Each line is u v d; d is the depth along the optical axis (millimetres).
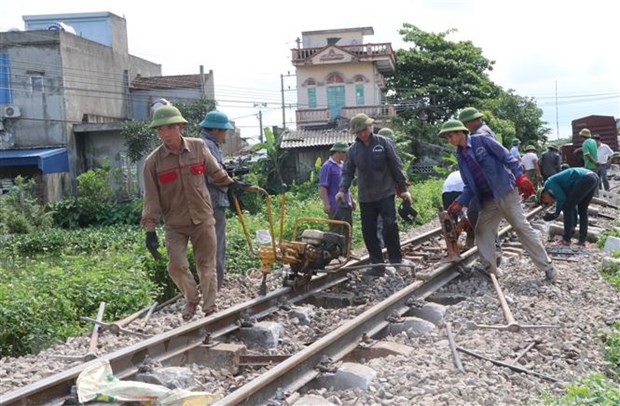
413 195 21516
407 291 7742
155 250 7141
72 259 11578
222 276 8617
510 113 47281
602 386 5043
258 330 6797
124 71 40312
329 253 8570
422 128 37875
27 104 33219
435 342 6434
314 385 5305
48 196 31844
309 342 6988
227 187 8250
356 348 6180
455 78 43875
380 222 11031
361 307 8258
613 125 39094
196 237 7262
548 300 8273
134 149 33250
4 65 32969
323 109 42719
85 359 6055
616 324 7207
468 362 5746
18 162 31109
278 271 10203
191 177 7082
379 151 9594
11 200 25828
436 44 45281
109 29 39375
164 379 5277
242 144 46406
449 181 11242
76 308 8391
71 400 4754
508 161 8938
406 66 45500
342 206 10969
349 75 45469
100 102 37156
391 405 4801
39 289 8555
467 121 9469
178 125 6992
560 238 13594
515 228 9086
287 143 33688
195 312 7449
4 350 7461
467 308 7672
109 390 4746
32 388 4633
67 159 33312
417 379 5223
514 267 10109
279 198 25438
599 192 20656
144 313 8164
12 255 18969
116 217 28047
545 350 6227
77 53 34844
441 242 13289
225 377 5867
